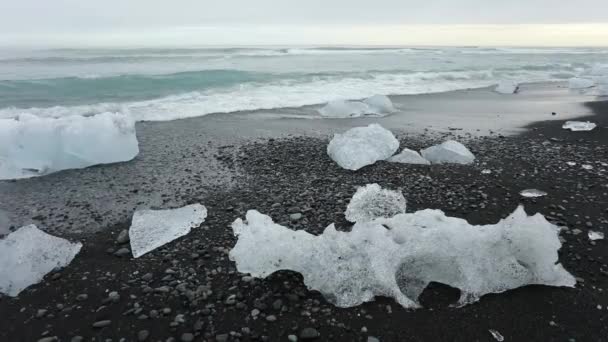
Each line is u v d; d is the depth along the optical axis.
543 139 7.00
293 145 6.80
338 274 2.90
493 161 5.80
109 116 6.13
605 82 14.09
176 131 7.61
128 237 3.76
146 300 2.87
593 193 4.56
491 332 2.53
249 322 2.64
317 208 4.34
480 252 2.95
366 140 6.01
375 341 2.48
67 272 3.23
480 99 11.63
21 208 4.45
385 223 3.39
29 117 5.98
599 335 2.48
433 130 7.82
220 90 11.58
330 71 15.30
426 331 2.56
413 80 14.62
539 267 2.88
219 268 3.25
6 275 3.03
